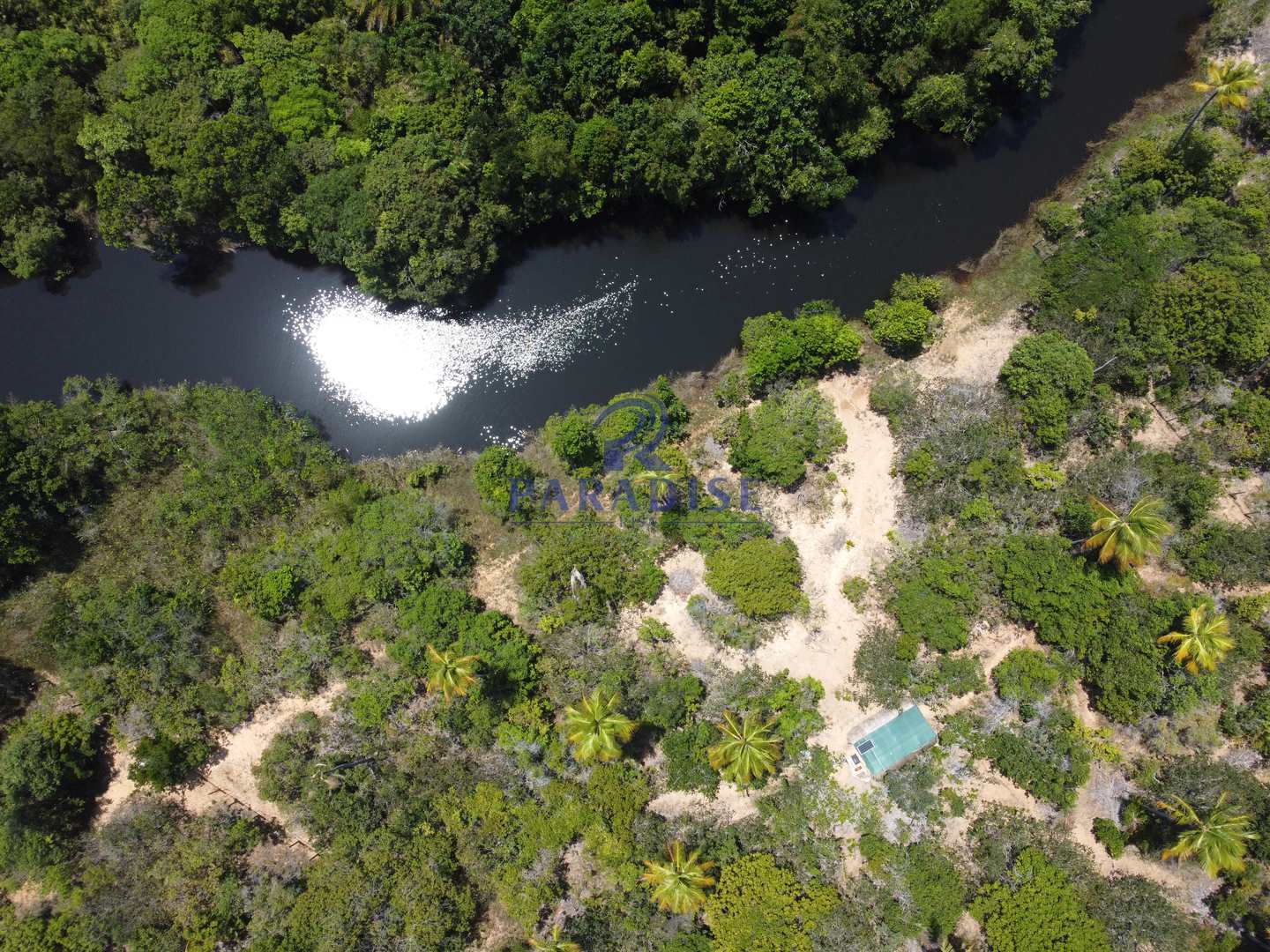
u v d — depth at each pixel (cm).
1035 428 4878
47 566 4834
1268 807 4484
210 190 4681
